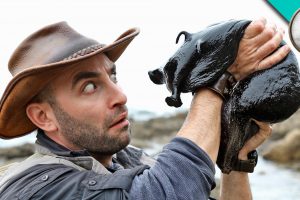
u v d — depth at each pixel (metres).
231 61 2.10
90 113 2.22
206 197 2.06
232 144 2.17
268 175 11.91
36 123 2.31
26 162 2.34
